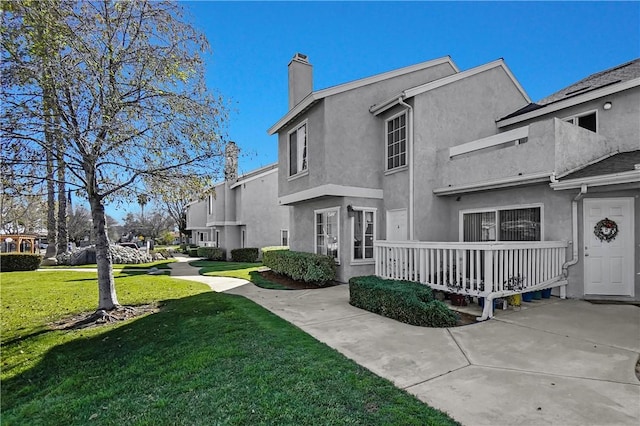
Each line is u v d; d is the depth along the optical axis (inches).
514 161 359.3
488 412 129.8
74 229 1555.1
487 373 165.3
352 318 272.4
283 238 1010.7
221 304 326.0
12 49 235.5
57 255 837.8
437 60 540.4
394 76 503.2
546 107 442.6
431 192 442.3
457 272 289.9
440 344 207.9
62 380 188.4
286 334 226.1
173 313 305.3
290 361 179.2
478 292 272.7
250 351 196.9
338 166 454.6
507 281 278.8
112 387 172.6
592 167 335.3
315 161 472.1
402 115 454.9
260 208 986.1
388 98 498.3
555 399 139.4
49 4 239.8
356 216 473.1
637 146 367.6
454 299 305.0
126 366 198.5
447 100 461.1
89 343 245.3
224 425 124.6
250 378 161.5
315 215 529.3
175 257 1248.8
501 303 295.1
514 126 494.0
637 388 148.9
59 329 280.7
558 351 194.4
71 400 162.7
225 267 757.3
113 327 280.8
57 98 267.9
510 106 531.5
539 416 126.9
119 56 283.7
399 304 263.7
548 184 350.6
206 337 229.8
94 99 276.8
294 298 362.6
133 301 369.4
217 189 1037.2
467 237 432.8
